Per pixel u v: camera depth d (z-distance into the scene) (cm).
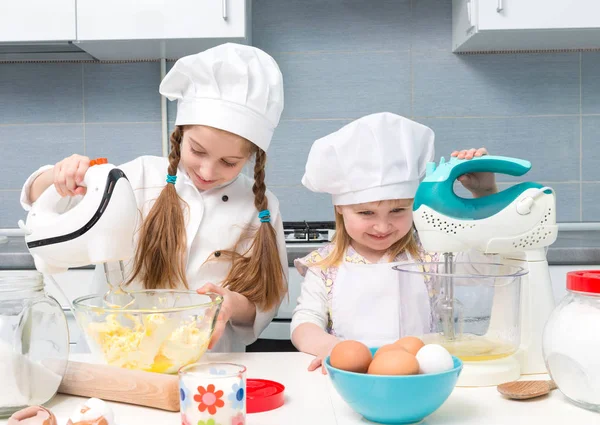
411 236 142
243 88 118
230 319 128
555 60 222
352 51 225
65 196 94
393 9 224
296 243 194
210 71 117
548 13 191
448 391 70
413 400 68
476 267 95
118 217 87
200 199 136
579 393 74
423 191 93
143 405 78
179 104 127
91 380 80
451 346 86
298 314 133
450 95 225
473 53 224
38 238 90
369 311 134
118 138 228
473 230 90
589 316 74
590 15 190
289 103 227
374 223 131
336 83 226
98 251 87
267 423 71
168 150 228
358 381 68
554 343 75
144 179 143
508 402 78
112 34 194
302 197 228
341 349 74
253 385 81
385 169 125
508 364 88
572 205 226
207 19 193
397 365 69
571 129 224
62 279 179
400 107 226
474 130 226
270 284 131
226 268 137
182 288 133
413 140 127
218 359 100
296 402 79
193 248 135
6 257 178
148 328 85
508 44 214
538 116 224
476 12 193
